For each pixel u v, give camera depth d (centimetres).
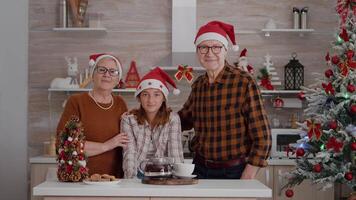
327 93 464
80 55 609
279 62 609
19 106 596
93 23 594
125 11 611
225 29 386
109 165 374
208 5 609
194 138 386
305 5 611
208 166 372
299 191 544
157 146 371
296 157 489
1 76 593
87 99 381
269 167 543
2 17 592
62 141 324
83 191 295
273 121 603
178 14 593
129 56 609
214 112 370
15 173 595
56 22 609
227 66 375
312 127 450
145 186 303
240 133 366
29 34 609
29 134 608
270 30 592
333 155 459
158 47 609
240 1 609
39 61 609
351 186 459
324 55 610
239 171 366
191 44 592
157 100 371
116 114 384
